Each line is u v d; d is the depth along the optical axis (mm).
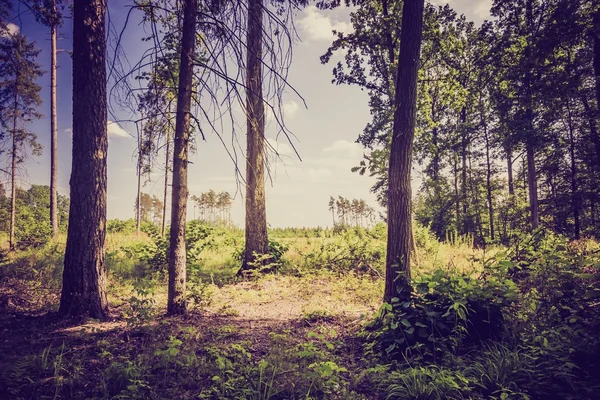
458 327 4848
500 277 5527
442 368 4305
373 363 4801
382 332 5316
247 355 4910
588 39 15000
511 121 20766
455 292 5254
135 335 5816
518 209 26375
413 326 5020
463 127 29469
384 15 16703
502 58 19781
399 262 6211
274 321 7230
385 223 15742
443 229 27391
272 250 13547
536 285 5852
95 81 6945
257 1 4262
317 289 10258
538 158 24734
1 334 5840
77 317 6637
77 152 6914
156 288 10102
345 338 6039
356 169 10719
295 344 5582
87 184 6914
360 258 13156
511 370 4059
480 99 27703
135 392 3734
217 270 13594
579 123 21547
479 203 31297
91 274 6914
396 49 17781
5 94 18297
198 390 4020
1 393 3801
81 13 6848
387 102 18469
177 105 7004
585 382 3723
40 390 3918
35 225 19422
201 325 6562
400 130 6469
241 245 15305
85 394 3854
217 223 25094
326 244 14023
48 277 10203
